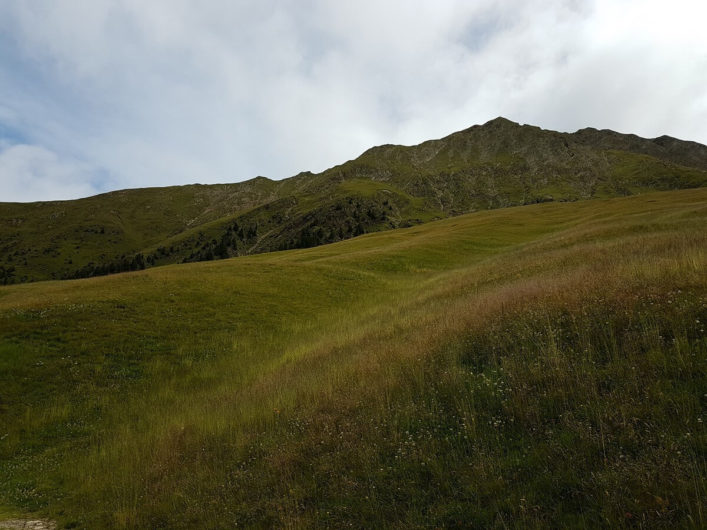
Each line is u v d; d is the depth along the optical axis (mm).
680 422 4914
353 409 8227
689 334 6742
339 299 30562
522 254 32656
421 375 8477
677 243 15391
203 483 7422
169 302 25234
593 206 78188
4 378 15312
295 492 6082
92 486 9047
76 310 21812
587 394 6020
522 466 5141
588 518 4086
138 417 14055
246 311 25656
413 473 5691
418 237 63844
